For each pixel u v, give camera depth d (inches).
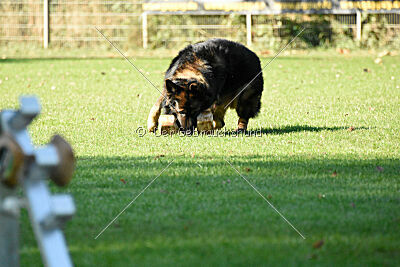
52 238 150.6
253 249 236.7
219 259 226.4
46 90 748.6
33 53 1270.9
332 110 612.7
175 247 239.9
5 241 165.9
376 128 510.6
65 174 157.9
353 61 1123.9
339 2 1391.5
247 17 1375.5
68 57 1200.2
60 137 160.7
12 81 826.2
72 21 1375.5
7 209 160.4
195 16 1382.9
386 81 846.5
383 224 268.2
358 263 223.1
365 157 401.7
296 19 1387.8
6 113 162.9
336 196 311.6
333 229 262.5
